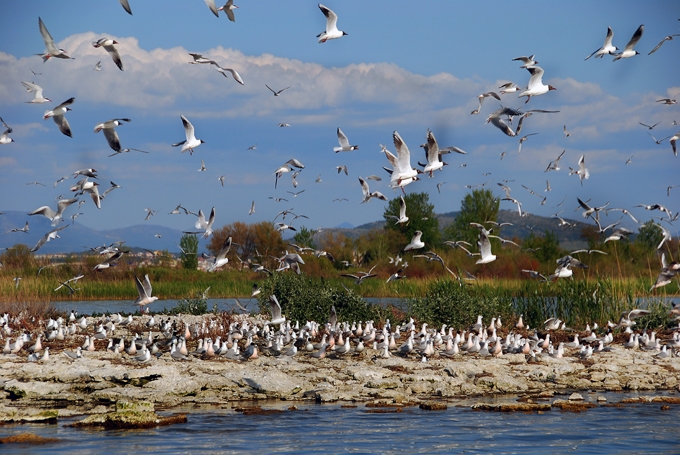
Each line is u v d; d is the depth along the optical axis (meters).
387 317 39.22
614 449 19.58
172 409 23.17
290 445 19.45
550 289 43.62
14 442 19.41
